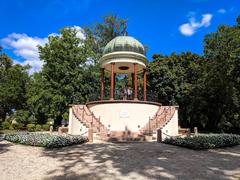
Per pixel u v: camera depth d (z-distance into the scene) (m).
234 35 31.86
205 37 35.94
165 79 41.53
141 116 22.72
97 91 40.81
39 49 39.09
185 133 24.97
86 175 8.45
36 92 38.78
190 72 42.53
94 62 41.34
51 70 38.12
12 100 47.91
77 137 16.28
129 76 45.62
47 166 9.74
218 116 37.34
